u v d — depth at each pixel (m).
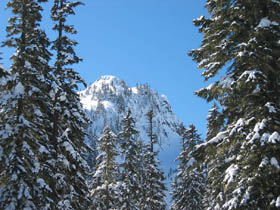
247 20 10.38
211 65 10.70
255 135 8.41
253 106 9.64
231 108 10.34
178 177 36.72
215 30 10.93
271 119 8.64
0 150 13.05
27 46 15.16
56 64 18.06
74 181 17.64
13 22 15.74
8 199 12.84
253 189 8.64
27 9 15.66
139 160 34.88
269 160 8.40
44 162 15.34
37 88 14.80
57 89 16.41
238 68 10.46
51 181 15.12
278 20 9.80
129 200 32.66
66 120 17.72
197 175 33.97
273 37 9.54
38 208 13.64
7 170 13.09
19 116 13.90
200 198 33.84
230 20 10.71
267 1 9.72
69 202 16.36
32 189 13.48
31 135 14.06
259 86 9.40
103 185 31.47
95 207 30.31
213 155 10.23
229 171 9.17
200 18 11.12
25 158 13.53
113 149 32.66
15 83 14.52
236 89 9.69
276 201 7.92
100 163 32.53
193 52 11.53
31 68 14.70
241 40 10.46
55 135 17.30
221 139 9.91
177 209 36.19
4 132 13.09
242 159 9.20
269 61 9.38
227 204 9.02
